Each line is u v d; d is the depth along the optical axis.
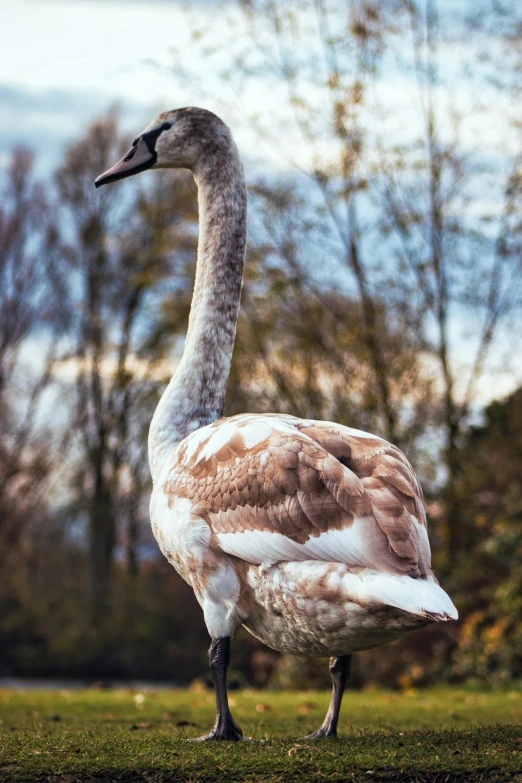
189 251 17.52
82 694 10.26
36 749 4.54
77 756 4.32
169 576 25.22
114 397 25.56
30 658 24.42
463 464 14.57
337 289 15.28
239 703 8.89
